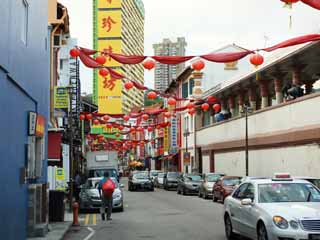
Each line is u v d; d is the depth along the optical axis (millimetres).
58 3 26859
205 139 50031
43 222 15797
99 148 65188
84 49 16109
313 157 25953
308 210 10727
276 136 31031
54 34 27016
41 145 16391
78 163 41312
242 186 13531
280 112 30750
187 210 24328
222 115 44719
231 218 13648
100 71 20016
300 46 26859
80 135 42906
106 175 20875
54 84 27266
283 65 30812
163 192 44438
